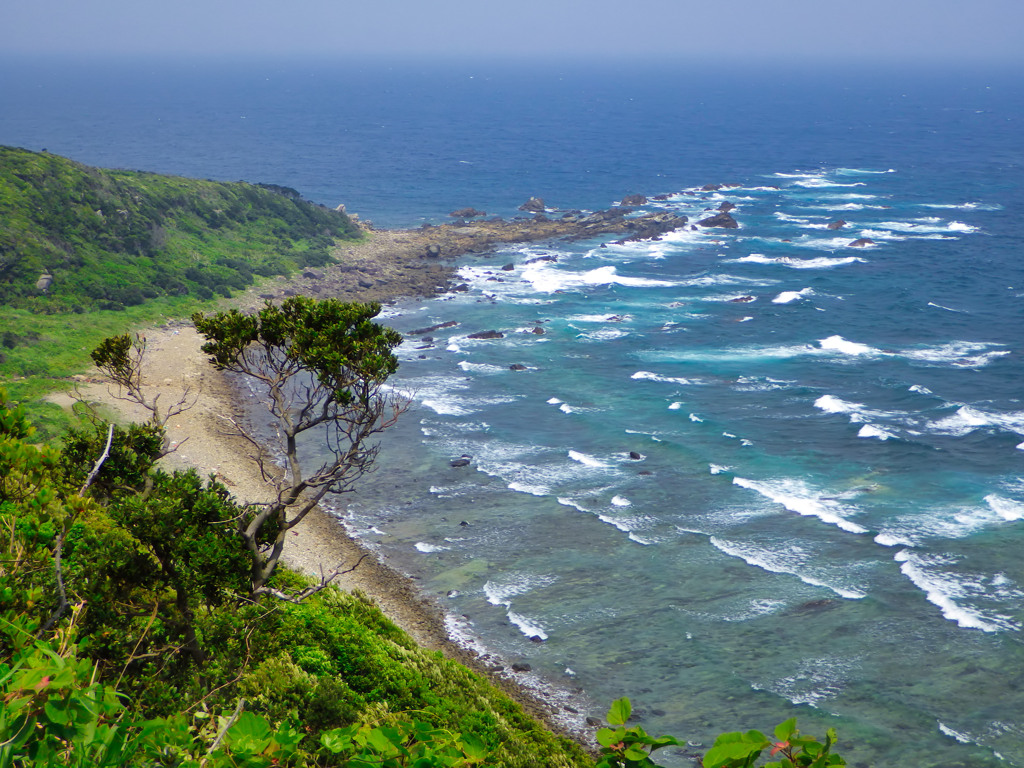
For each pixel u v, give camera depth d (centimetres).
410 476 6034
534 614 4547
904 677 4031
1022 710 3806
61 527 1409
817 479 5909
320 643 3005
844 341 8775
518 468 6147
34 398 6556
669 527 5353
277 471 5997
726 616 4509
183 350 8256
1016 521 5297
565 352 8638
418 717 2798
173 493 2345
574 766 3075
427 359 8438
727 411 7100
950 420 6819
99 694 542
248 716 590
